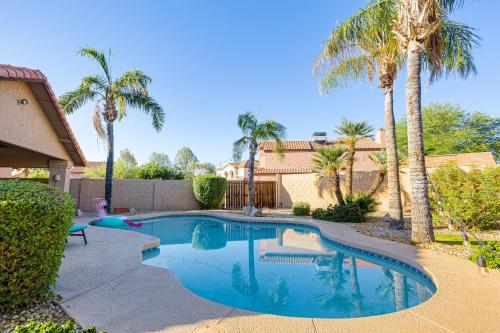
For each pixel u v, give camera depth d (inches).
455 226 376.2
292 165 1173.7
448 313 145.4
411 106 327.6
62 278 190.4
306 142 1272.1
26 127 315.0
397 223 422.3
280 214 663.1
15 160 455.5
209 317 137.0
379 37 422.9
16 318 130.7
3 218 130.7
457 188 374.9
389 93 453.7
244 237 459.8
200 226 561.6
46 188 157.4
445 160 759.1
